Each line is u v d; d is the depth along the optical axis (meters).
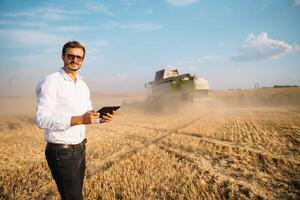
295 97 48.97
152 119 20.56
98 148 9.55
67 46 2.96
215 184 5.59
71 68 3.00
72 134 2.93
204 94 25.06
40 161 7.96
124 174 6.25
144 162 7.24
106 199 4.98
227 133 12.10
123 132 13.61
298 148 8.65
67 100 2.90
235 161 7.32
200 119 19.12
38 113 2.68
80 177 3.20
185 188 5.38
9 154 9.09
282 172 6.36
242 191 5.24
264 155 7.73
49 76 2.84
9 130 15.91
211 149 8.81
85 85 3.28
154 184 5.66
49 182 6.04
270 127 13.78
